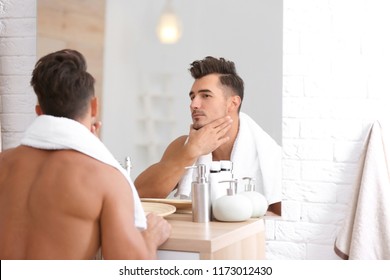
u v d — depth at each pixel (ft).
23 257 5.29
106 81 10.12
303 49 9.31
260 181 9.09
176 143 9.66
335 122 9.18
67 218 5.20
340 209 9.12
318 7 9.27
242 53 9.41
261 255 7.02
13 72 10.62
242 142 9.02
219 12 9.56
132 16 10.04
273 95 9.25
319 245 9.19
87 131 5.53
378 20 9.06
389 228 8.56
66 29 10.32
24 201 5.38
